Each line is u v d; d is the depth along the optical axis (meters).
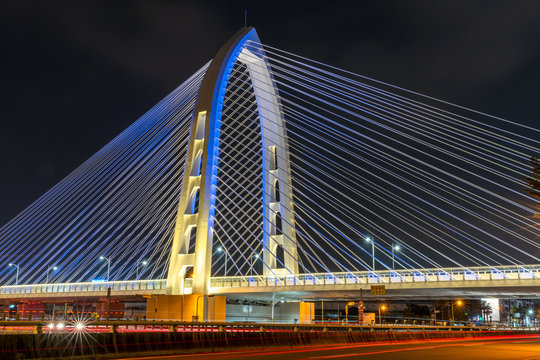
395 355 22.58
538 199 35.00
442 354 23.59
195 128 64.31
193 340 22.80
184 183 62.94
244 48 69.81
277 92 76.44
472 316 131.88
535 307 176.62
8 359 16.39
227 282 65.69
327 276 62.94
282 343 27.78
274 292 65.31
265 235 70.50
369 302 122.00
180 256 60.75
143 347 20.67
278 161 73.38
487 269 56.59
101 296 75.75
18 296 79.75
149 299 60.28
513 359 20.81
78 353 18.48
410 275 59.97
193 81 79.50
